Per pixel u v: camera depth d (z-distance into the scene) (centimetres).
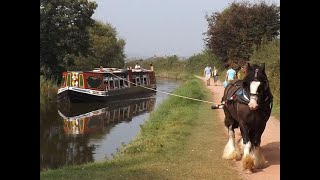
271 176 862
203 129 1444
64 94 3169
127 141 1641
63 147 1563
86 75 3256
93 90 3209
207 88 3350
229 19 4334
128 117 2475
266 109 869
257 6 4200
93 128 2031
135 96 3812
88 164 1017
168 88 4675
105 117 2486
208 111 1908
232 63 4197
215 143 1202
